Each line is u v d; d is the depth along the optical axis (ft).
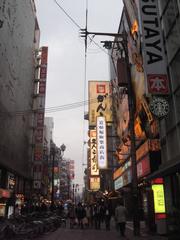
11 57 131.03
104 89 173.78
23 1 156.35
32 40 186.60
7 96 125.29
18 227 51.83
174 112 55.01
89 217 93.56
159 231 59.06
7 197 125.70
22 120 157.28
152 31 57.06
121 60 84.53
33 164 183.11
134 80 89.51
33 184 179.73
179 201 52.13
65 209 153.07
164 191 59.93
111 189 173.58
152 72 54.90
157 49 56.18
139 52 78.59
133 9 83.25
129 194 120.98
